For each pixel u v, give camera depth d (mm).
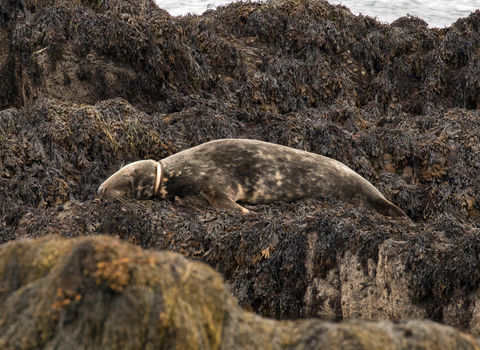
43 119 23531
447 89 35938
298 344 6016
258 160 20844
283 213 19047
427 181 25297
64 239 6477
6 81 32406
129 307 5398
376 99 35219
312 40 36938
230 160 20859
